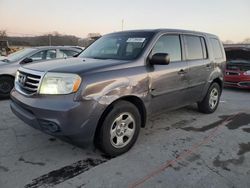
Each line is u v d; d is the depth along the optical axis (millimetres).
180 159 3619
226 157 3713
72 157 3594
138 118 3863
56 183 2969
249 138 4469
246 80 9148
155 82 4027
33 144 3973
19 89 3684
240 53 10438
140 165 3424
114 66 3586
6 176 3074
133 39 4344
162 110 4398
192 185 2996
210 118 5605
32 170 3227
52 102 3141
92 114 3217
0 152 3684
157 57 3881
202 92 5430
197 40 5270
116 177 3121
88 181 3025
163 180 3082
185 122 5277
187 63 4781
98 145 3570
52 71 3299
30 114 3371
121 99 3666
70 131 3111
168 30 4574
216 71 5758
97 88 3256
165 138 4375
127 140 3773
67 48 8672
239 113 6082
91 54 4594
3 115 5402
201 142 4242
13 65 7332
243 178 3166
